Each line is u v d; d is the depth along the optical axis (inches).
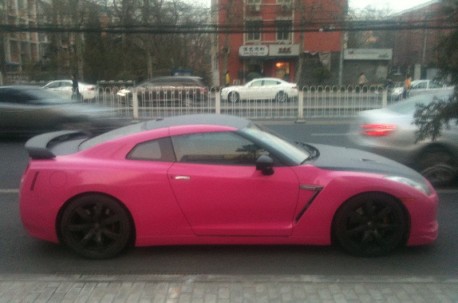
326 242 175.2
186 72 1535.4
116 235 174.6
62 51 1758.1
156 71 1662.2
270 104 697.0
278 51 1686.8
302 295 139.5
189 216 172.6
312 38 1685.5
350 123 640.4
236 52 1724.9
